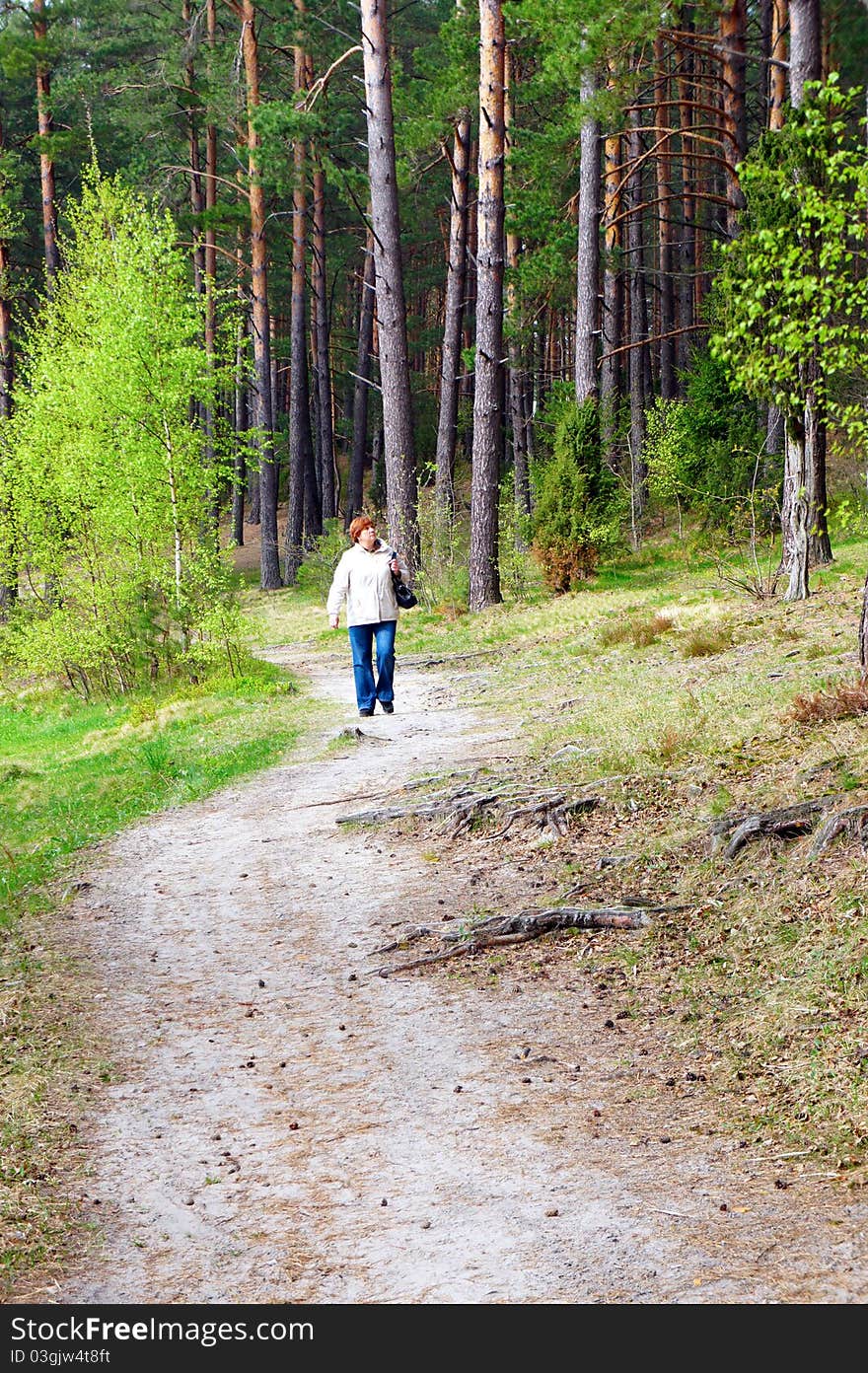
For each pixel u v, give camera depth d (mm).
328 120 34344
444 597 26609
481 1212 3934
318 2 39875
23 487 22094
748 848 6785
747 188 15672
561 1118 4602
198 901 7887
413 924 6848
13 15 37812
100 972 6660
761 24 31688
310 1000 6066
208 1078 5215
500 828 8383
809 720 8797
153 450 19672
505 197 31156
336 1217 3980
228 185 41125
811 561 20188
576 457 25609
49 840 10070
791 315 9375
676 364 44938
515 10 23109
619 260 32469
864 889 5906
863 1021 4895
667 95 33812
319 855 8633
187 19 42031
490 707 13906
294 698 16375
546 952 6375
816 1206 3775
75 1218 4047
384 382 27422
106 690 22688
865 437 9875
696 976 5750
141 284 19859
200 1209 4086
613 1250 3633
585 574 25562
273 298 55500
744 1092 4629
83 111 42938
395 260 27062
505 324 33906
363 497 54688
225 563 19938
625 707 11297
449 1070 5137
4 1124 4754
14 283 39438
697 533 28125
